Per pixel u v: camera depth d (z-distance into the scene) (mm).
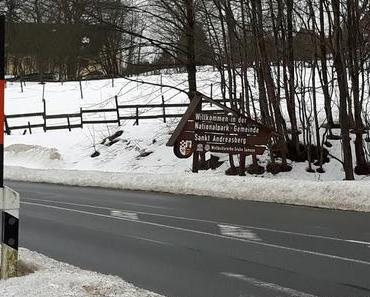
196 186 16984
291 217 12148
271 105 21516
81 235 10508
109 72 23875
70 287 6168
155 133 28125
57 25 28172
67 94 43906
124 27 22438
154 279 7266
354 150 21516
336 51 18266
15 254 6711
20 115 32969
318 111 24875
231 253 8719
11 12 44875
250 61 21859
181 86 31953
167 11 21797
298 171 20719
